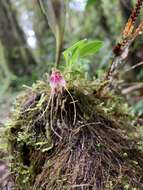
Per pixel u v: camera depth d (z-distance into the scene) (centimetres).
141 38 38
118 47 18
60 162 15
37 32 61
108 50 46
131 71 42
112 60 18
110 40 49
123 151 15
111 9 52
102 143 15
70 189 14
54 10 18
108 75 18
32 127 16
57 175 15
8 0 61
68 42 48
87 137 15
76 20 59
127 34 18
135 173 15
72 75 17
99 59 44
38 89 17
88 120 16
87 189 14
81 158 15
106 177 15
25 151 17
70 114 16
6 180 17
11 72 59
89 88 18
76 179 15
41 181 15
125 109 19
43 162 16
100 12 54
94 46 17
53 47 58
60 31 18
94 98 17
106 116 17
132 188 14
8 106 45
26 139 16
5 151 17
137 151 16
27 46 62
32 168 16
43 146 16
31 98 17
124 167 15
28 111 17
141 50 41
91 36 56
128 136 16
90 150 15
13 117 17
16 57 60
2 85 52
